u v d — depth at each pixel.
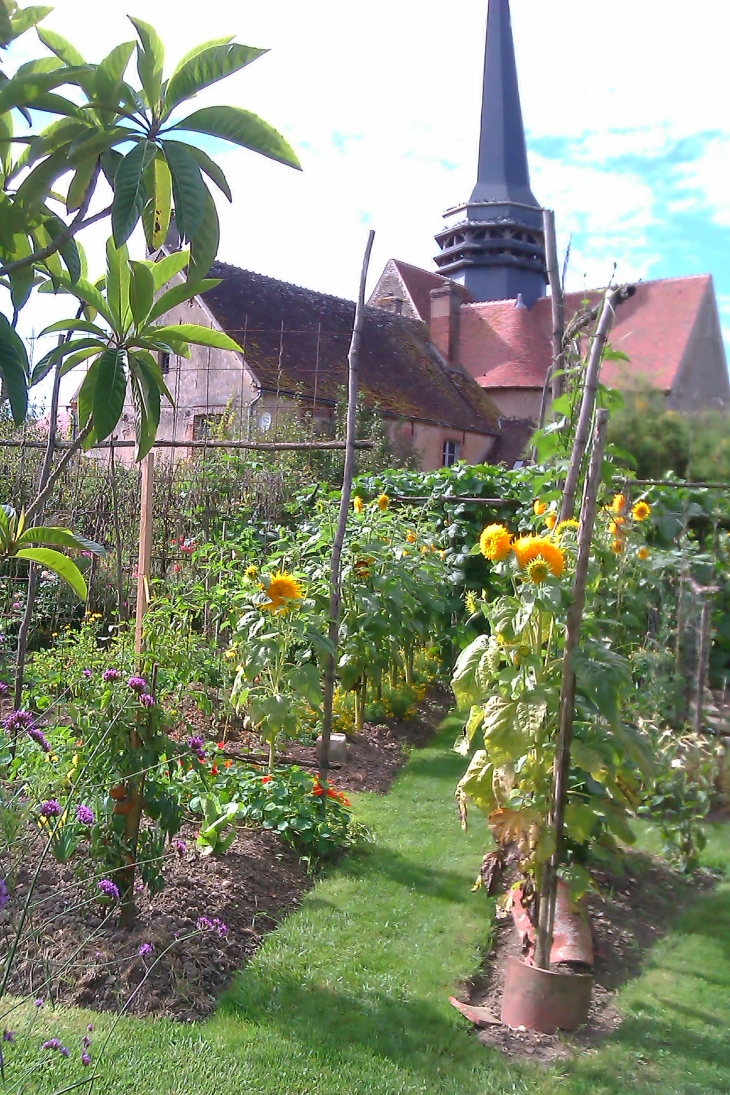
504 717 3.35
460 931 3.69
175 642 5.08
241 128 2.57
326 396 19.11
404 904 3.91
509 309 30.75
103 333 2.93
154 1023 2.90
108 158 2.56
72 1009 2.92
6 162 2.77
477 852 4.49
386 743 6.46
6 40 2.65
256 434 15.32
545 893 3.26
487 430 25.12
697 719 5.11
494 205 38.72
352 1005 3.13
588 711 3.43
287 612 5.07
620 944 3.79
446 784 5.57
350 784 5.53
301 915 3.75
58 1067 2.58
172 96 2.51
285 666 5.57
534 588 3.20
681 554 6.55
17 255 2.82
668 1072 2.88
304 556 7.02
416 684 7.94
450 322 26.73
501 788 3.40
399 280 31.53
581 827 3.31
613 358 4.39
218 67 2.48
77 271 2.72
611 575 5.34
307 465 12.89
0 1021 2.71
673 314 24.22
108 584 7.58
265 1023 2.99
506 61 39.28
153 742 3.42
